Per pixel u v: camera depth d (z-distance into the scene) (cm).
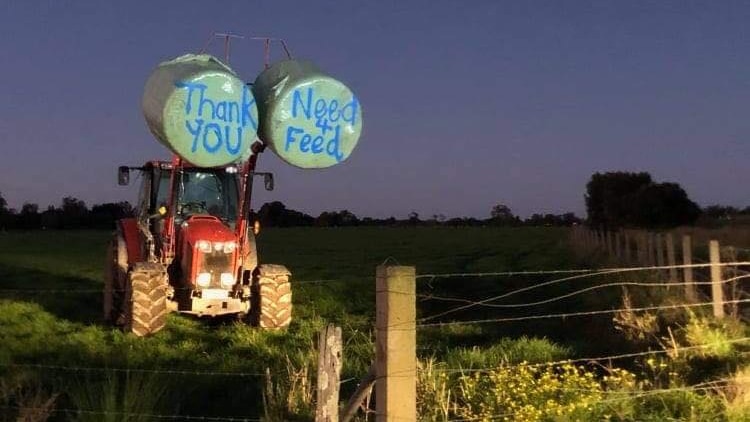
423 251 4256
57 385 979
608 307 1531
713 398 851
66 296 1953
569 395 844
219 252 1421
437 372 902
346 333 1377
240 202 1473
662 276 1762
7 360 1116
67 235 6612
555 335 1361
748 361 962
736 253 1847
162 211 1467
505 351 1137
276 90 956
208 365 1118
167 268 1466
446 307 1880
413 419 600
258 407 893
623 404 834
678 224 4728
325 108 960
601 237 3266
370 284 2245
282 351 1224
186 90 946
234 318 1536
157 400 885
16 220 9000
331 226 9644
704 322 1140
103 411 814
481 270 2952
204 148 959
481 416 797
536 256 3644
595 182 5038
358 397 652
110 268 1617
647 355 1021
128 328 1381
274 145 956
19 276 2650
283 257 3772
